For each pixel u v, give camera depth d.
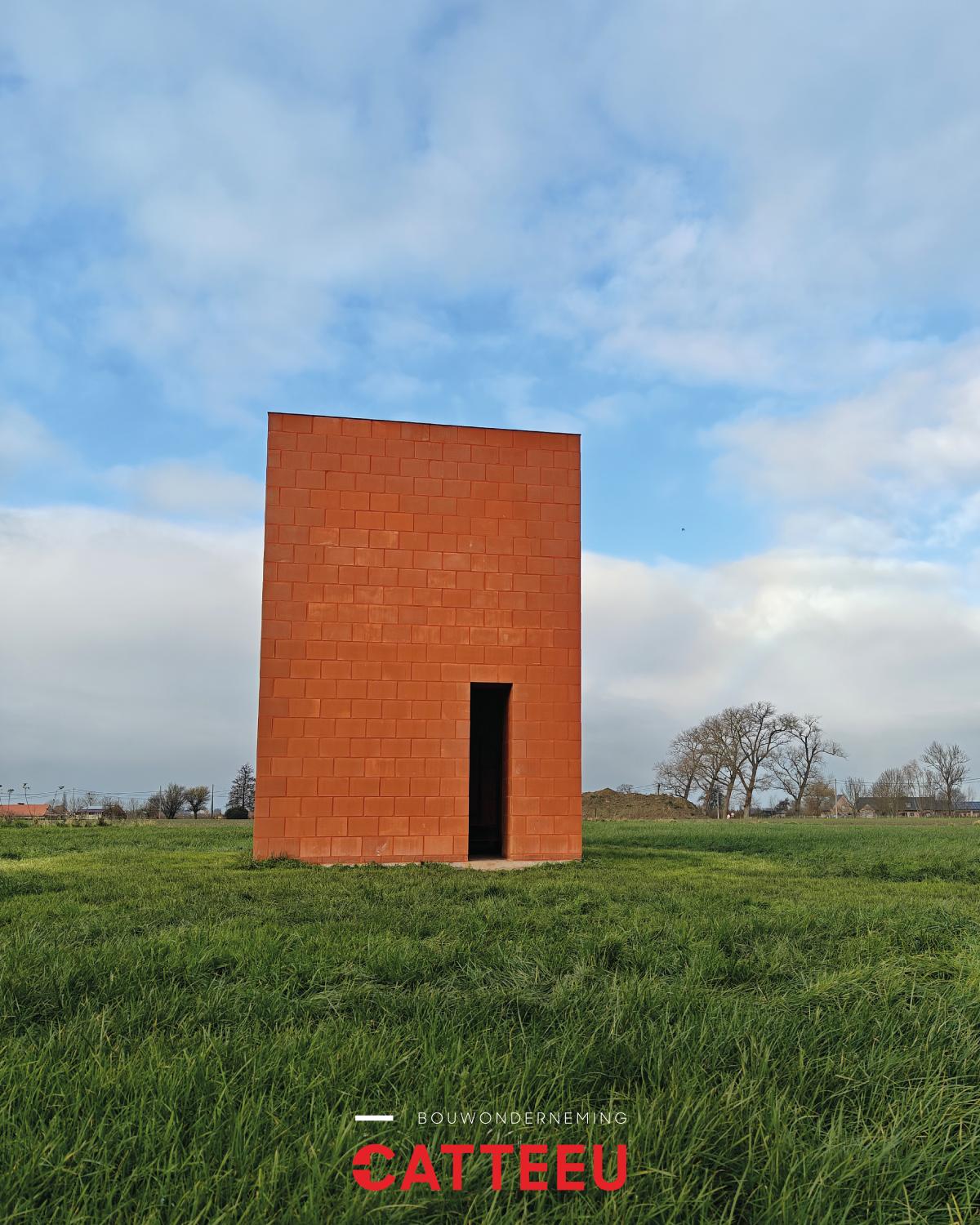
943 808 76.88
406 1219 2.39
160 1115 2.93
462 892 9.91
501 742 17.59
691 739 67.81
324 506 16.17
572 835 16.41
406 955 5.48
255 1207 2.37
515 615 16.67
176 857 16.12
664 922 7.17
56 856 16.56
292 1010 4.35
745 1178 2.65
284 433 16.20
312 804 15.45
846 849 19.73
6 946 5.78
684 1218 2.48
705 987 4.85
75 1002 4.49
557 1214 2.45
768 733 65.00
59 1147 2.66
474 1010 4.31
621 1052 3.66
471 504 16.73
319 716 15.68
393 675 16.05
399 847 15.65
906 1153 2.84
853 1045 3.87
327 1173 2.50
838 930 6.96
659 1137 2.79
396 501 16.47
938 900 9.48
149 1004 4.35
